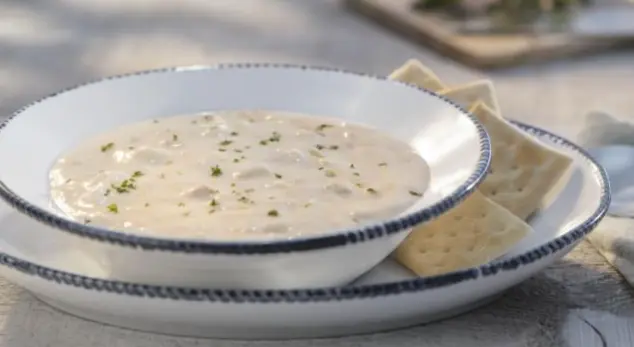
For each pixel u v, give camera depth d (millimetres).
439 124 708
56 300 616
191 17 1472
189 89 769
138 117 752
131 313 593
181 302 576
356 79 763
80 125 728
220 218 623
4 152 674
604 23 1338
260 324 589
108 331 613
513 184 699
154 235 591
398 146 716
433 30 1308
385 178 675
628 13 1397
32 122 706
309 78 772
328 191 655
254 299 572
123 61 1239
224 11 1516
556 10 1310
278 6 1545
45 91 1113
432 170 685
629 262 662
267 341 605
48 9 1499
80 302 597
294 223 619
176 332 606
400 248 643
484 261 637
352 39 1354
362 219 628
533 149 704
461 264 636
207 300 573
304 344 603
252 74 777
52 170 690
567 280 667
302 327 594
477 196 657
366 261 601
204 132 732
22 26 1398
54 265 638
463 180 640
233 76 775
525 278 623
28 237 658
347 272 600
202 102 769
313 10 1518
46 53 1264
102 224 625
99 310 601
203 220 622
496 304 642
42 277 592
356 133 735
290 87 772
